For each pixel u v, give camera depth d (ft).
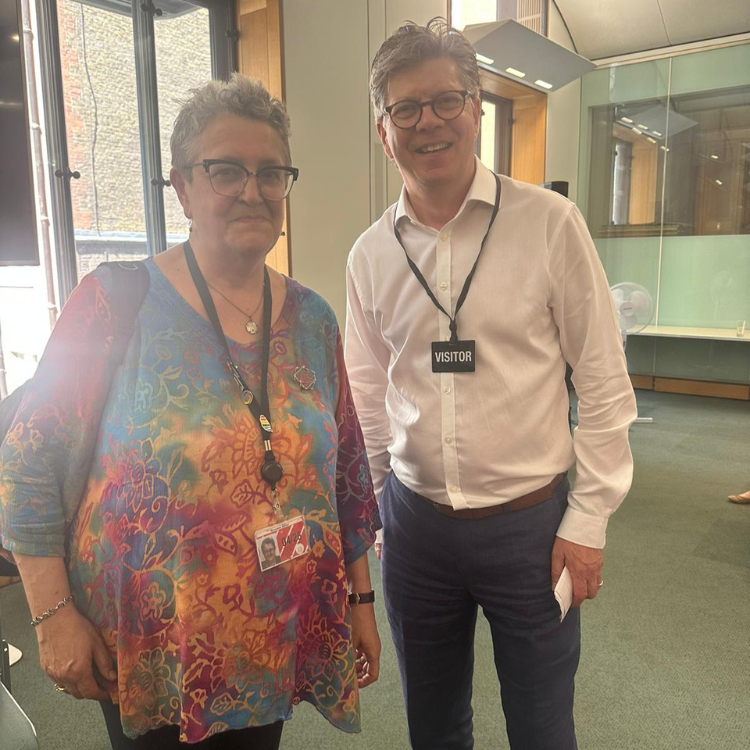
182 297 3.09
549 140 21.95
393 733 6.45
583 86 24.04
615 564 10.07
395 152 3.99
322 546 3.35
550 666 4.15
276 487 3.12
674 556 10.34
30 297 9.66
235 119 3.00
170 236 10.85
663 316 23.99
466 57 3.83
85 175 9.62
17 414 2.93
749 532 11.25
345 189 13.38
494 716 6.66
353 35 13.09
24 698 6.99
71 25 9.22
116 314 2.95
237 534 3.00
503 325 3.96
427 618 4.51
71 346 2.89
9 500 2.85
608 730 6.43
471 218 4.04
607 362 3.94
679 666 7.47
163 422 2.89
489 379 4.02
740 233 22.20
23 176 6.57
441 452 4.16
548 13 21.94
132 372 2.94
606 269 24.94
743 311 22.48
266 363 3.22
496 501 4.08
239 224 3.04
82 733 6.46
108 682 3.01
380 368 4.90
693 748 6.19
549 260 3.90
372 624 3.92
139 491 2.88
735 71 21.44
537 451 4.09
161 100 10.63
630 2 21.75
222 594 2.97
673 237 23.43
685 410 20.71
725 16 20.92
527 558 4.05
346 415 3.79
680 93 22.49
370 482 3.96
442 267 4.08
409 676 4.70
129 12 9.96
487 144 21.31
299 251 12.51
